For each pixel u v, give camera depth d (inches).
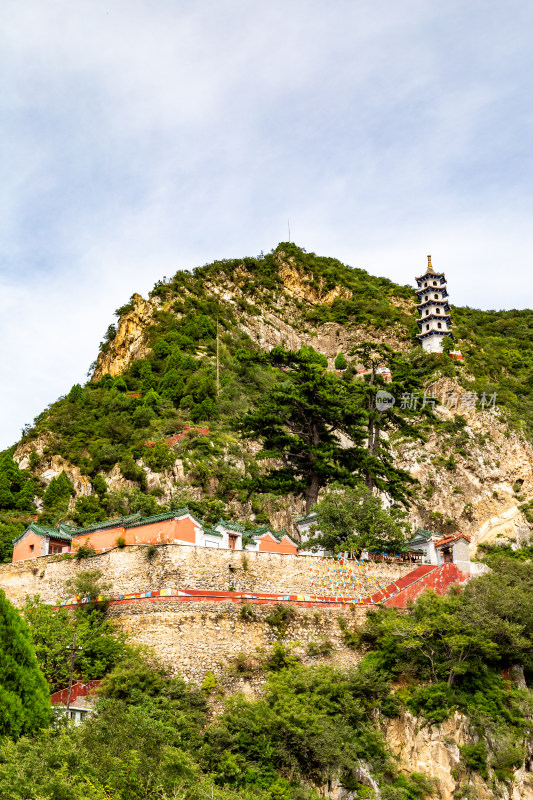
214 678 1945.1
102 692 1803.6
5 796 1106.7
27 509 3535.9
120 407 4443.9
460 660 2020.2
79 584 2148.1
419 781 1822.1
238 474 3779.5
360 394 3048.7
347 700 1889.8
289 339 6943.9
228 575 2146.9
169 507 3115.2
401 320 6860.2
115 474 3659.0
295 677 1914.4
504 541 4347.9
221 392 4803.2
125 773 1244.5
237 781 1658.5
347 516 2527.1
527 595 2155.5
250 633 2063.2
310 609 2187.5
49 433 4109.3
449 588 2310.5
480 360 5851.4
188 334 5821.9
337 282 7859.3
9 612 1491.1
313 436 2960.1
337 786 1745.8
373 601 2279.8
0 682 1398.9
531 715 1988.2
